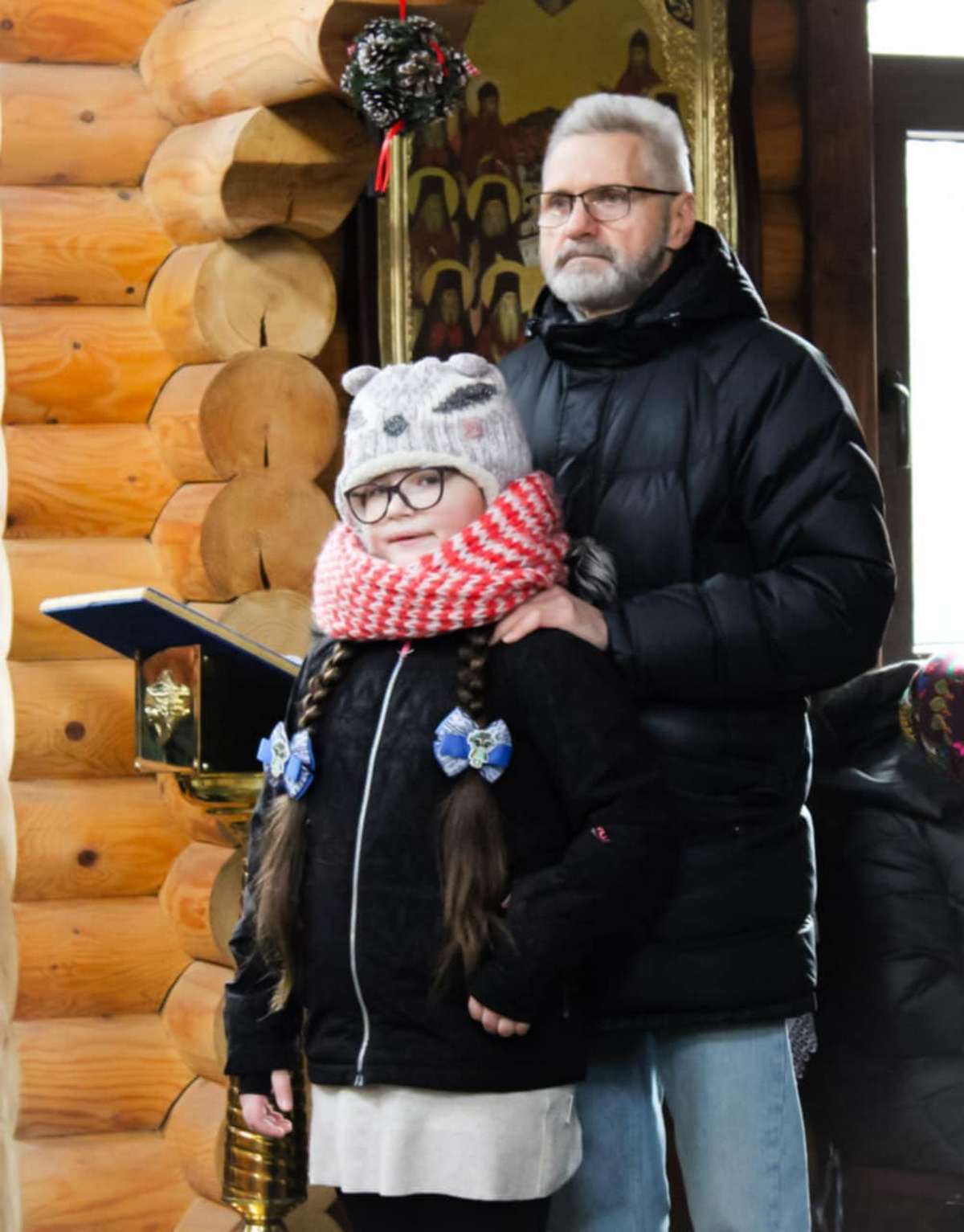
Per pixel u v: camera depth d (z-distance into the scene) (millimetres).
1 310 7629
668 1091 5426
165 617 5914
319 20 6344
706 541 5348
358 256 7875
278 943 4980
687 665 5055
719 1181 5309
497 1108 4789
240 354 7289
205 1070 7410
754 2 8383
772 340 5359
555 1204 5539
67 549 7637
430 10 6281
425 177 7953
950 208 8961
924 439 8992
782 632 5086
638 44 8234
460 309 8016
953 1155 6387
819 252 8383
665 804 4895
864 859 6531
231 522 7254
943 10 8914
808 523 5215
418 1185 4805
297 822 4984
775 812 5273
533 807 4883
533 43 8117
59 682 7637
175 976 7695
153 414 7613
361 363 7891
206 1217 7383
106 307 7703
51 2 7621
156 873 7711
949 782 6504
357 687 4965
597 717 4840
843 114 8391
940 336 8977
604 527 5395
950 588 9047
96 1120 7621
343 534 5066
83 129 7621
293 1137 6109
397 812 4816
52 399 7609
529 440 5609
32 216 7582
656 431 5367
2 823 7922
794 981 5266
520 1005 4707
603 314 5512
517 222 8102
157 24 7672
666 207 5461
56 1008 7645
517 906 4746
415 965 4777
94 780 7734
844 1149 6582
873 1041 6477
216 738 6094
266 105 7000
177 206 7426
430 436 4898
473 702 4797
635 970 5137
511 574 4863
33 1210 7527
